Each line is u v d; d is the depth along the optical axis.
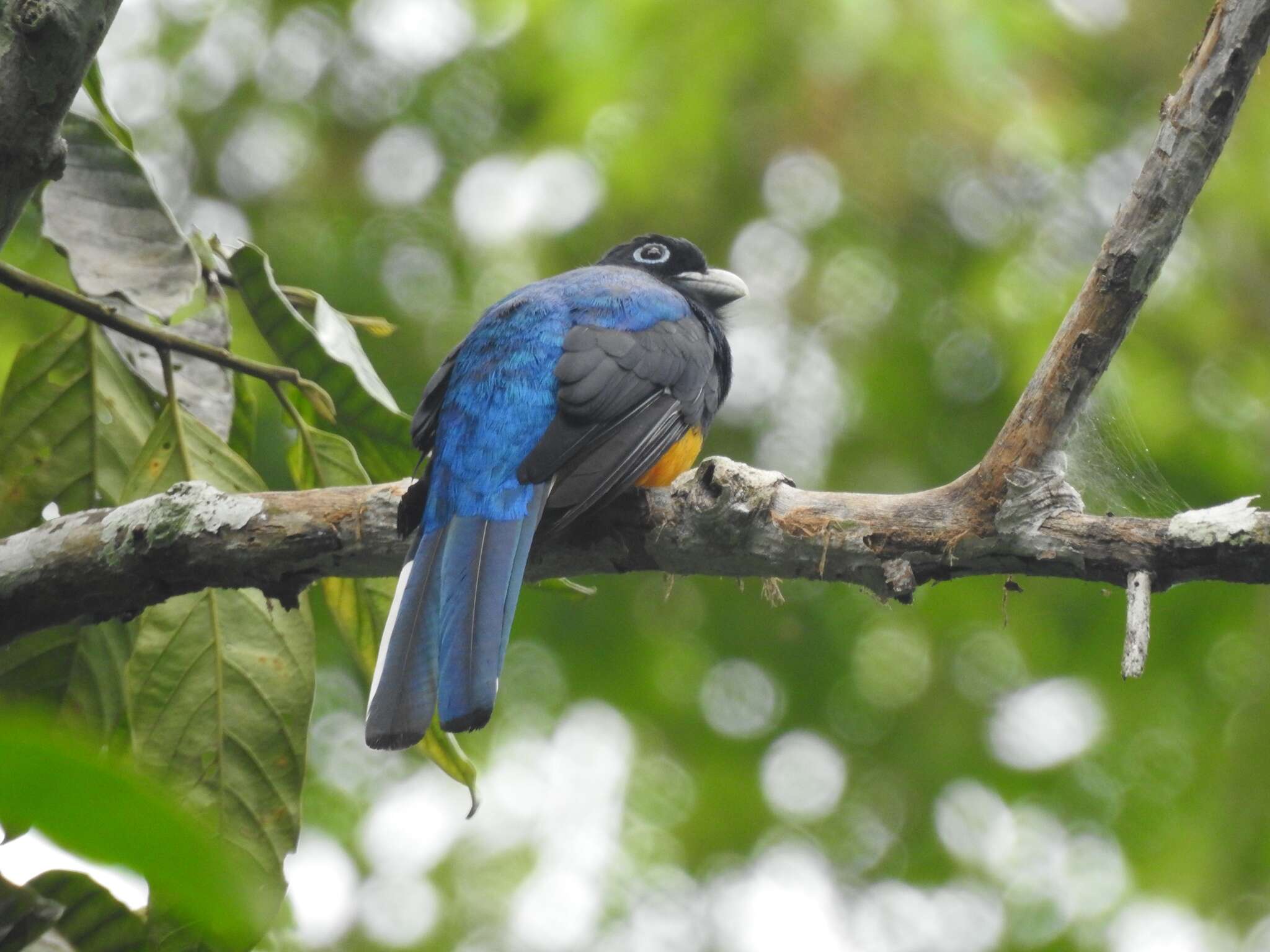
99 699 7.12
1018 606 13.95
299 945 8.09
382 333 7.89
